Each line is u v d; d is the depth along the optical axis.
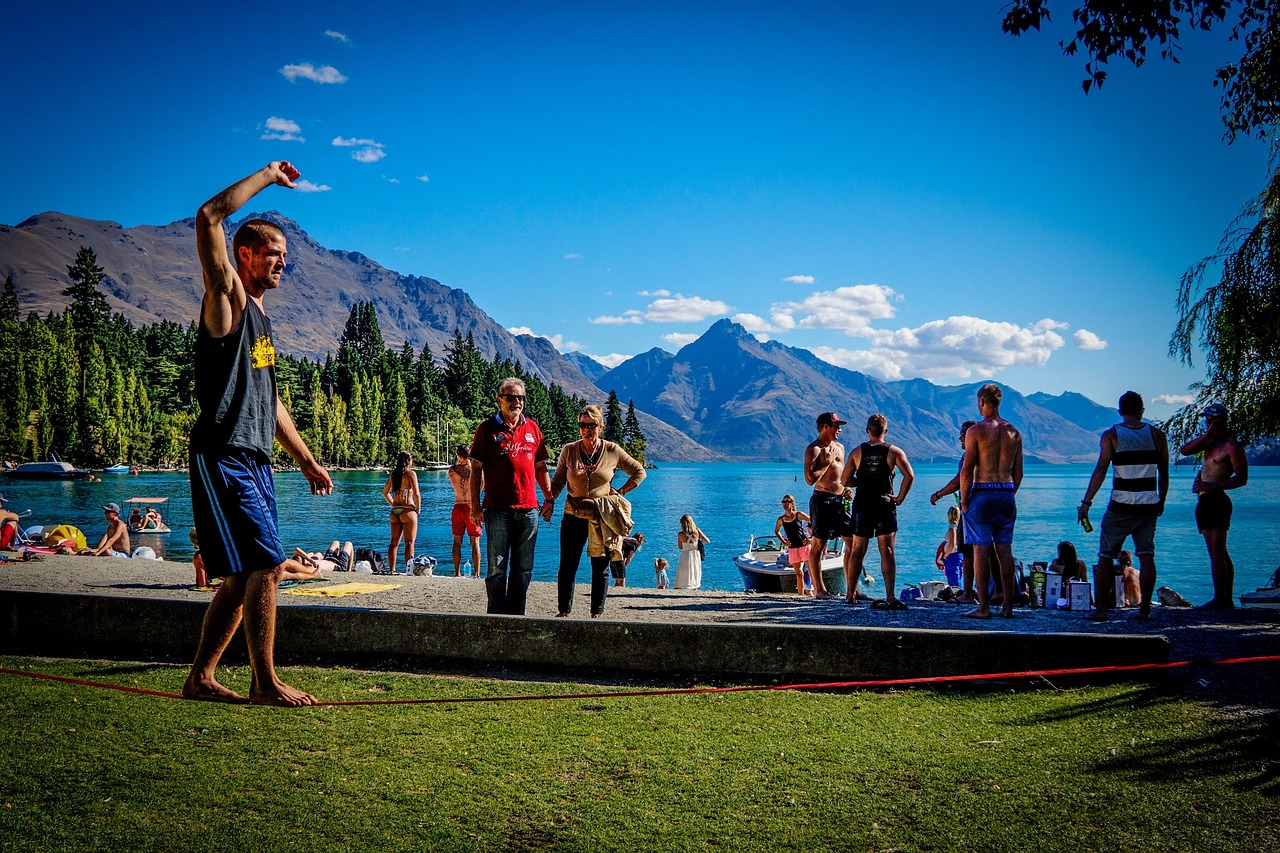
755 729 5.73
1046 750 5.31
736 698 6.44
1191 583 32.28
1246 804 4.54
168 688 6.55
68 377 117.88
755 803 4.62
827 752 5.32
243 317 3.81
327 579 11.41
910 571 34.34
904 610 9.50
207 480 3.74
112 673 6.97
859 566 9.97
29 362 116.62
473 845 4.13
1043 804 4.59
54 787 4.62
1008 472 9.01
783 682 6.92
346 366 177.12
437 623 7.39
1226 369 11.02
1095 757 5.18
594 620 7.21
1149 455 8.69
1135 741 5.39
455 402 192.50
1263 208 10.81
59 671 7.01
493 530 8.58
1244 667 6.74
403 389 167.25
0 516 15.72
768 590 19.28
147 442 124.69
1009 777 4.93
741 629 7.00
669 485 153.00
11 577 10.69
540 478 8.88
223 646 3.94
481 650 7.31
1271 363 10.79
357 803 4.55
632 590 11.16
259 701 3.85
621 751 5.33
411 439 164.50
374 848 4.08
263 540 3.83
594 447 8.82
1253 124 10.70
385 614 7.47
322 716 5.93
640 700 6.39
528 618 7.24
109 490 79.19
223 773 4.90
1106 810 4.51
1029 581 10.80
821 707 6.21
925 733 5.66
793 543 15.62
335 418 151.75
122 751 5.18
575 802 4.61
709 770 5.04
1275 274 10.55
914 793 4.74
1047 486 155.75
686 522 19.47
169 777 4.82
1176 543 47.16
